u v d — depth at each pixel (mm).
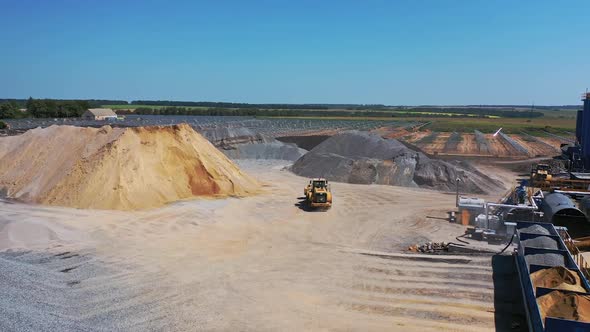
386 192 39844
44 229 24172
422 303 17469
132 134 35125
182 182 34719
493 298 17828
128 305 16797
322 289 18844
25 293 16641
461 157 63156
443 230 28078
